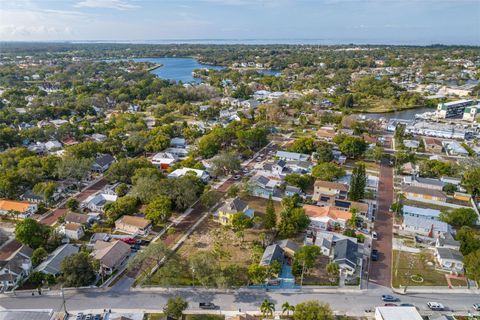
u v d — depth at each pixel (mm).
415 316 71188
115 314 73688
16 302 77500
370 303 78875
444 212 114250
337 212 112438
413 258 95438
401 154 162750
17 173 127500
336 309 76750
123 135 197750
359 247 99000
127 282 84562
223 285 79250
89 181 141500
